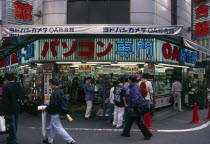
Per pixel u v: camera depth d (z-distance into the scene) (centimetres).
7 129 654
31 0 1245
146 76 944
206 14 1495
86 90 1005
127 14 1097
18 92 608
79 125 875
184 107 1398
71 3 1116
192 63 1457
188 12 1533
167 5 1224
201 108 1352
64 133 595
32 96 1126
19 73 1446
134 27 912
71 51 1034
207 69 1659
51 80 612
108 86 1056
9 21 1170
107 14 1101
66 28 912
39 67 1120
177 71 1469
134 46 1039
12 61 1409
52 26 911
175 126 869
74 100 1367
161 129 816
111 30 916
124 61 1034
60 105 596
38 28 908
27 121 941
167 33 910
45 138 679
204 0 1502
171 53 1148
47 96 1067
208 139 684
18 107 602
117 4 1103
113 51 1038
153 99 1062
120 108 830
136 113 672
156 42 1053
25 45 1197
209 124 908
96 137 700
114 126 859
